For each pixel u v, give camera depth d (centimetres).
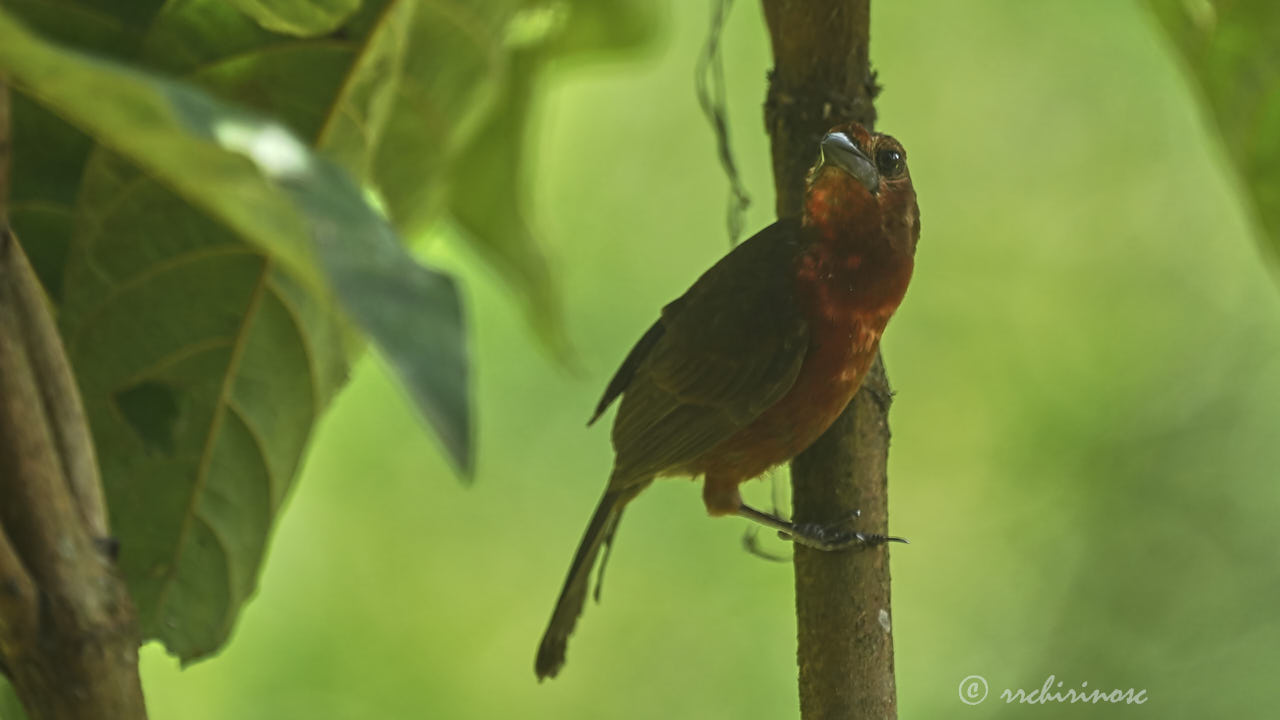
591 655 1247
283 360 543
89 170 491
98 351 521
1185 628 1248
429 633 1214
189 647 559
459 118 628
